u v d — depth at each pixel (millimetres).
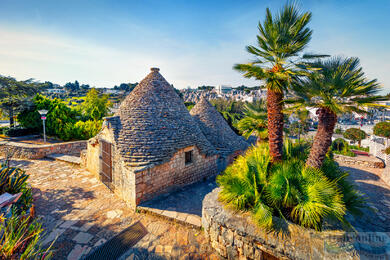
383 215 8180
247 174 6273
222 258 5785
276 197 5566
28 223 6602
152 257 5637
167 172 9375
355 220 6301
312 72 6027
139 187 8211
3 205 5457
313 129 50625
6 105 20094
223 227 5824
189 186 10469
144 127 9562
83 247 5922
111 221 7336
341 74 5820
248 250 5359
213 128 13555
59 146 16875
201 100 14852
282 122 6797
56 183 10914
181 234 6672
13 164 14234
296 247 4730
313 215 4988
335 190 5199
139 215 7785
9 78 21406
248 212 5930
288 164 6270
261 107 12922
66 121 20391
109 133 9703
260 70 6293
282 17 6047
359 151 19531
